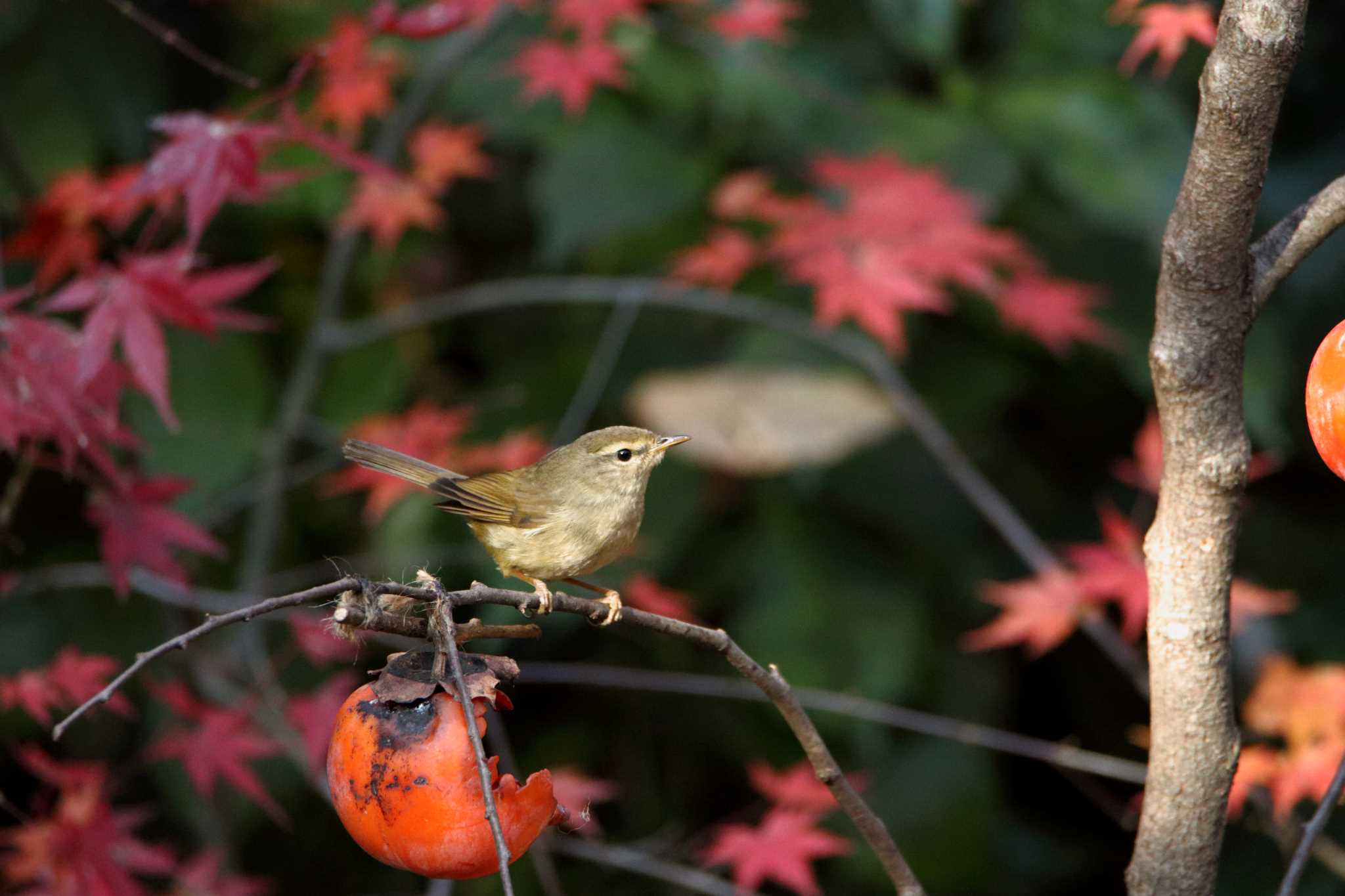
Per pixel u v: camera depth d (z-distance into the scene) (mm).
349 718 4156
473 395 12125
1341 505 12406
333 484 10531
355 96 9281
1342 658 11289
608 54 9305
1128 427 12211
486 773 3691
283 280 12500
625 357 11539
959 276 8539
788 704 4867
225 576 11656
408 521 11086
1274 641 11438
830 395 10047
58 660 8281
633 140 11188
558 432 10141
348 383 12102
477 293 10289
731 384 10250
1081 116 10633
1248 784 7395
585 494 7391
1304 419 12211
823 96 10219
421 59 11477
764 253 9570
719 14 9789
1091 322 9164
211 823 10773
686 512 10625
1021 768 12492
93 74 11164
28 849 7480
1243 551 12070
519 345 12320
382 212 9680
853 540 10930
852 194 9305
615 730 11750
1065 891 12008
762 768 8719
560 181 11031
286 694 10586
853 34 11273
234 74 6992
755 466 9414
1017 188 11242
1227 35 3854
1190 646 4430
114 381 6965
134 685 11297
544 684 11836
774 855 7793
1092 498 12000
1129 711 12219
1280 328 11383
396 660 4266
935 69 11438
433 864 4023
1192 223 4094
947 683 11016
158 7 11602
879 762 10836
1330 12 12578
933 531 11047
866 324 8258
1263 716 7750
